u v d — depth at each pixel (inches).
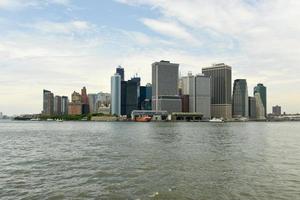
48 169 2556.6
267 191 1808.6
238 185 1945.1
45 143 5032.0
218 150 3772.1
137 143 4822.8
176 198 1689.2
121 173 2343.8
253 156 3228.3
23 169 2568.9
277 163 2773.1
